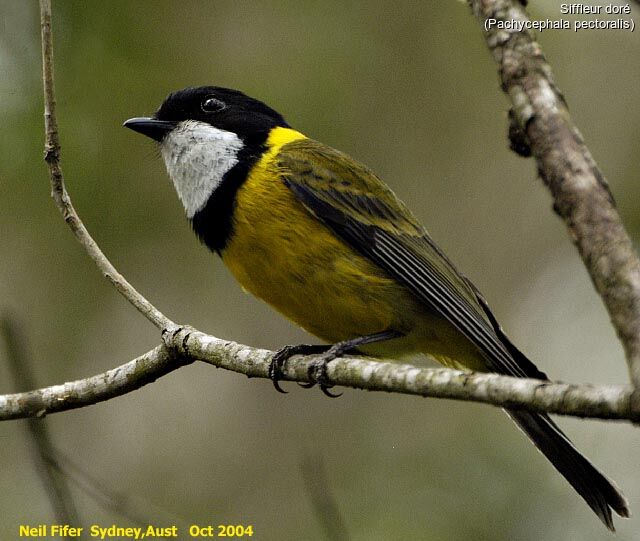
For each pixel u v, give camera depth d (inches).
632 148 588.7
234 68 516.4
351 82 537.3
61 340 516.1
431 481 495.2
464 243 581.3
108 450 540.1
